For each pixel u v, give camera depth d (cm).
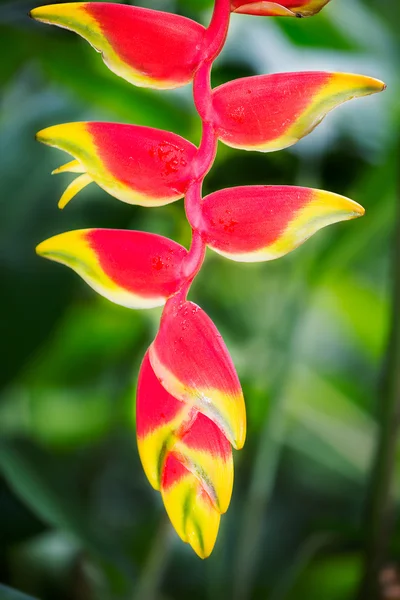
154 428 95
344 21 185
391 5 197
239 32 186
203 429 95
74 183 99
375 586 163
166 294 97
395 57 189
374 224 178
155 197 96
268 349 192
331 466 262
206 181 192
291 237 96
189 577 224
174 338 95
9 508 178
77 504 171
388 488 164
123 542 207
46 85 198
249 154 189
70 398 219
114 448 247
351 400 249
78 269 96
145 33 95
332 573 184
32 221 175
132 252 96
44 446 214
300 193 96
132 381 214
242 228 96
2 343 161
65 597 178
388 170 171
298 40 186
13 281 165
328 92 95
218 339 95
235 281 221
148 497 250
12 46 173
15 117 191
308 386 249
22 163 182
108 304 201
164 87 96
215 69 183
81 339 209
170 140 96
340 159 196
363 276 234
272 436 185
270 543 237
